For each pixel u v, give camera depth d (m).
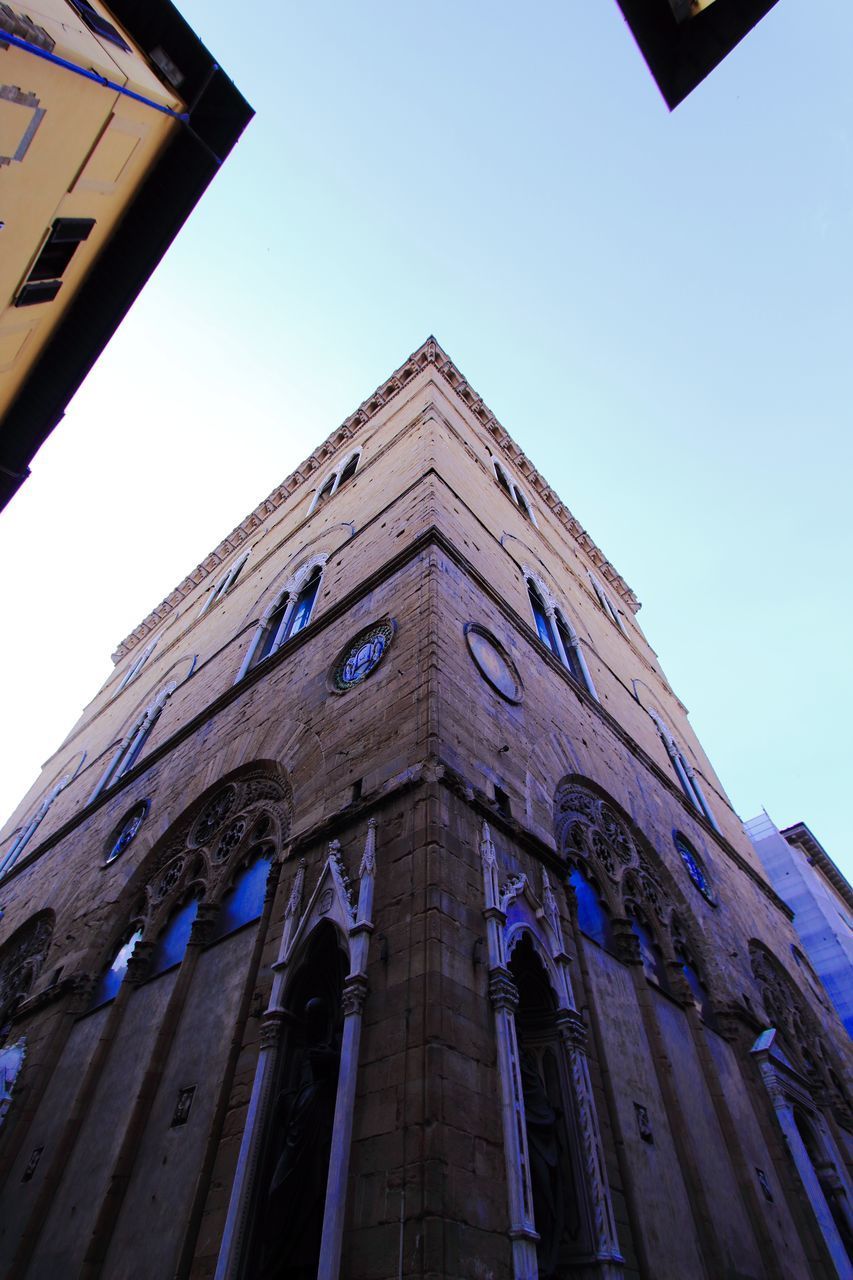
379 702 12.48
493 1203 6.90
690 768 27.59
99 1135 11.18
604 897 13.97
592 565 35.81
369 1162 7.05
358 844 10.24
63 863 21.08
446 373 30.17
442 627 13.00
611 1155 9.49
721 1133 12.62
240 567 32.22
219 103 15.08
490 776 11.56
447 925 8.53
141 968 13.79
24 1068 13.83
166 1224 8.84
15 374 14.88
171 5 14.03
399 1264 6.17
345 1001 8.30
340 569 19.41
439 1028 7.53
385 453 24.56
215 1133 9.09
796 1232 12.38
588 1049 10.39
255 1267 7.32
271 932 10.82
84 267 14.62
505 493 26.36
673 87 7.24
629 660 29.69
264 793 14.30
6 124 9.91
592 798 16.08
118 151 13.33
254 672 18.41
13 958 19.14
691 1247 9.84
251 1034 9.66
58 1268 9.68
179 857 15.66
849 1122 17.50
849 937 38.25
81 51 10.73
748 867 25.05
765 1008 17.78
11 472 15.95
